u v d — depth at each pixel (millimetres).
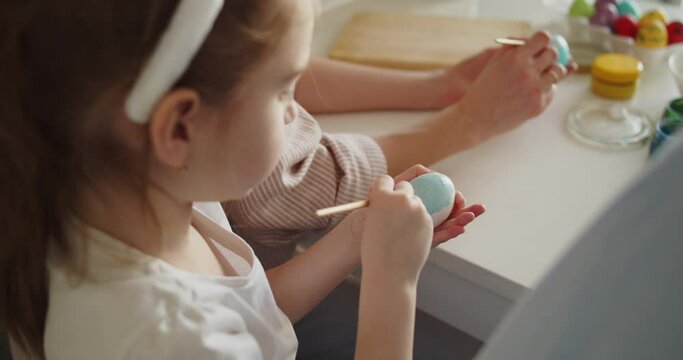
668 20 1046
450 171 810
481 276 699
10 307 562
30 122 463
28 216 501
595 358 356
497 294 709
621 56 930
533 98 817
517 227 728
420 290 796
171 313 521
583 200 754
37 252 521
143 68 441
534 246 706
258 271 635
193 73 461
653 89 928
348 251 722
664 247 334
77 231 526
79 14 425
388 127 905
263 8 463
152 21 428
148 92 443
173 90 458
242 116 497
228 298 583
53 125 471
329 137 810
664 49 945
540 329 375
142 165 500
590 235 362
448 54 982
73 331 525
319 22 1089
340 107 935
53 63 443
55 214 513
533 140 849
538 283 393
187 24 422
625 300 347
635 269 342
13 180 485
